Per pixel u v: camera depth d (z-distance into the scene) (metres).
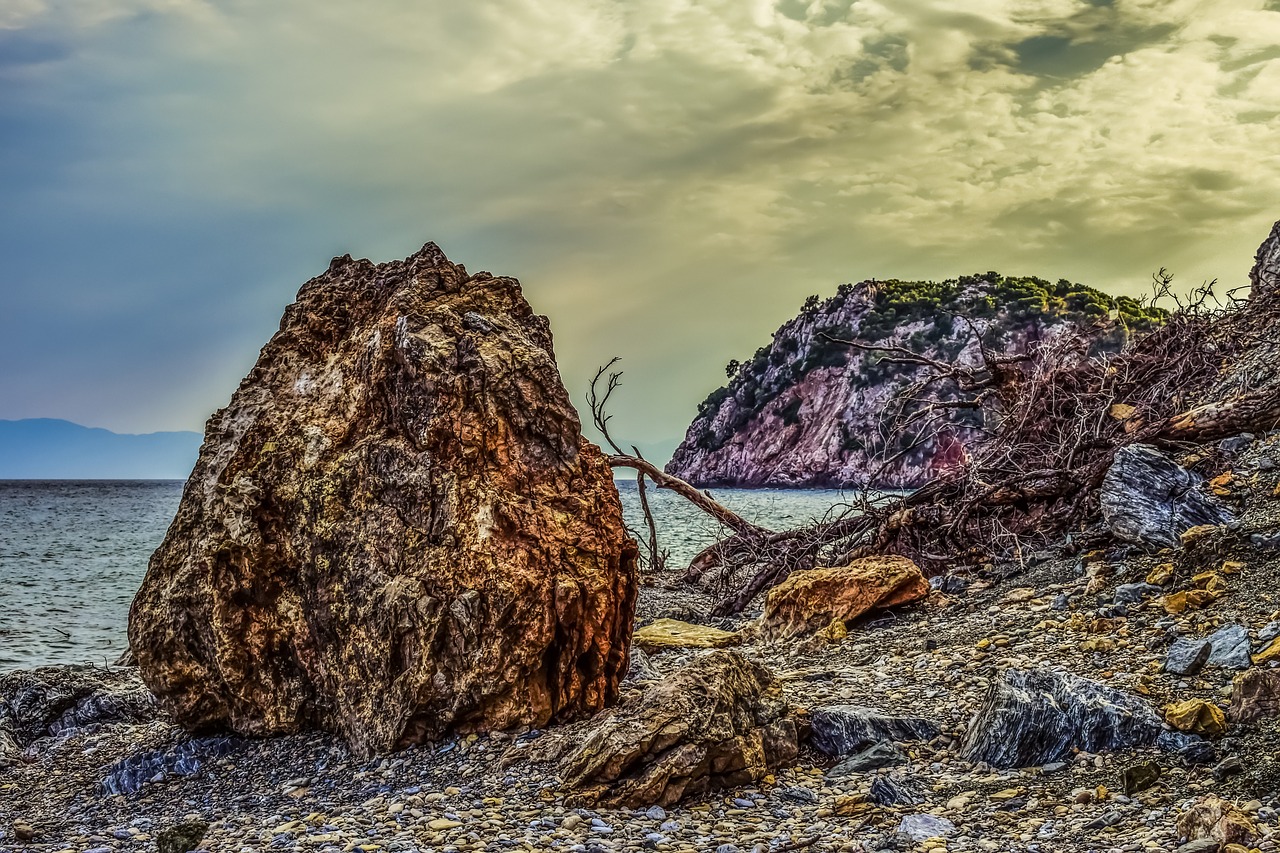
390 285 8.41
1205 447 11.75
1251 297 15.16
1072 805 5.43
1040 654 8.18
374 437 7.65
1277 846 4.38
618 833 5.43
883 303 114.25
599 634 7.36
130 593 25.94
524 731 6.97
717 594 15.06
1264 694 5.95
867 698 7.96
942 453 16.31
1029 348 15.79
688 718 6.14
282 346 8.55
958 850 4.98
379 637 7.13
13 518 81.25
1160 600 8.58
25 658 15.14
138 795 6.92
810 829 5.45
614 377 17.78
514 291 8.53
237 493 7.64
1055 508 12.39
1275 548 8.70
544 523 7.37
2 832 6.25
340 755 7.12
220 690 7.63
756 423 125.25
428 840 5.39
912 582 11.18
